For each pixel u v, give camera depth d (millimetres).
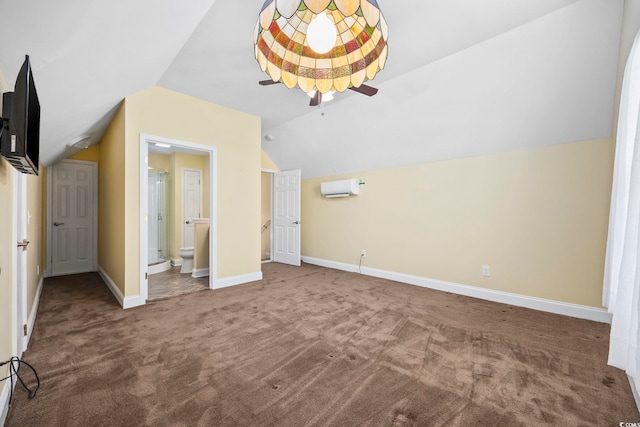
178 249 5145
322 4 1378
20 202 1914
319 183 5211
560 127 2580
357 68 1915
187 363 1773
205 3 1636
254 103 3447
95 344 2014
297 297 3178
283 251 5406
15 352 1690
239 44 2191
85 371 1676
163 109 3014
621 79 2033
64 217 4258
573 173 2629
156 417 1309
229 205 3619
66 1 1101
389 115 3344
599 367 1759
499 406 1402
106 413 1332
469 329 2332
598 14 1910
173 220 5141
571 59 2152
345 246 4754
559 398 1466
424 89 2855
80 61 1630
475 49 2334
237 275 3729
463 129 3066
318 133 4207
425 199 3727
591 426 1275
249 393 1488
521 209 2945
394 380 1614
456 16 1958
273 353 1910
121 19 1421
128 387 1528
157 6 1466
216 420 1294
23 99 1143
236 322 2436
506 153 3031
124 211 2787
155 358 1830
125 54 1813
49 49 1361
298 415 1331
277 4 1386
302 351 1941
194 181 5414
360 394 1487
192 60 2439
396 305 2928
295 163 5195
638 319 1281
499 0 1823
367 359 1842
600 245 2512
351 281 3965
